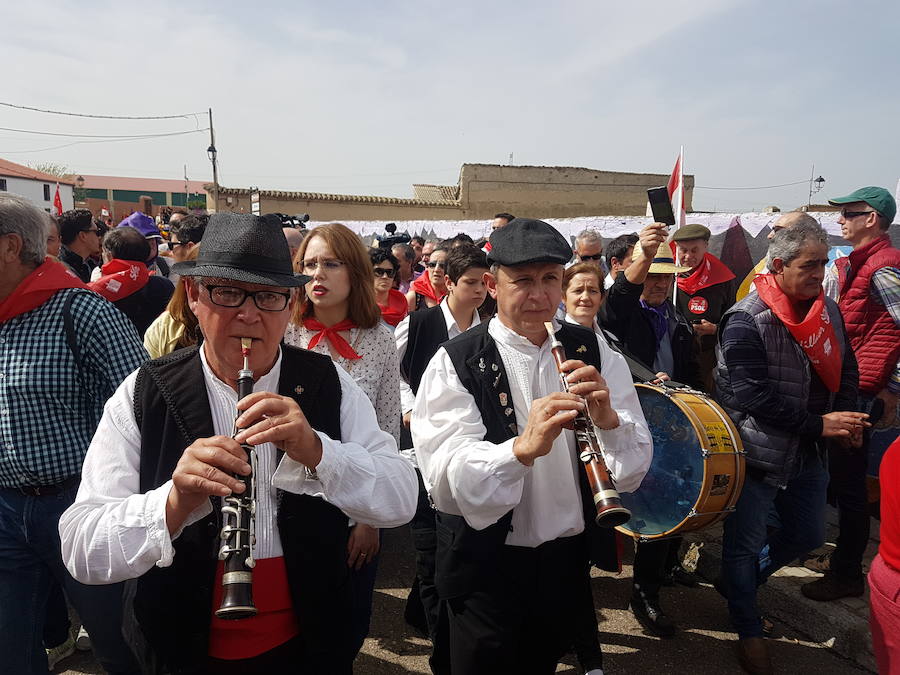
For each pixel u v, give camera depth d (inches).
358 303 114.1
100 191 2824.8
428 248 297.1
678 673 121.4
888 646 80.0
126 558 54.6
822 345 114.7
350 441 67.0
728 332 119.6
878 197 151.3
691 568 159.9
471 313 141.1
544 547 84.8
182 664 60.8
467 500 76.7
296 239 175.6
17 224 84.4
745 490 118.5
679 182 193.9
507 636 82.2
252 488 56.5
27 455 85.0
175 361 63.1
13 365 84.3
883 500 80.6
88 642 126.0
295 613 63.0
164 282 165.8
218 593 60.4
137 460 61.2
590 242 223.0
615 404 86.2
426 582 118.2
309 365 65.9
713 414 112.6
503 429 83.1
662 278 150.8
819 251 112.0
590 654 109.2
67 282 89.0
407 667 123.6
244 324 58.8
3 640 86.4
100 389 88.9
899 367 147.3
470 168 842.2
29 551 88.6
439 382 85.5
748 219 240.8
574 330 88.8
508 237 81.6
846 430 114.7
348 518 68.9
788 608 138.5
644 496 118.7
